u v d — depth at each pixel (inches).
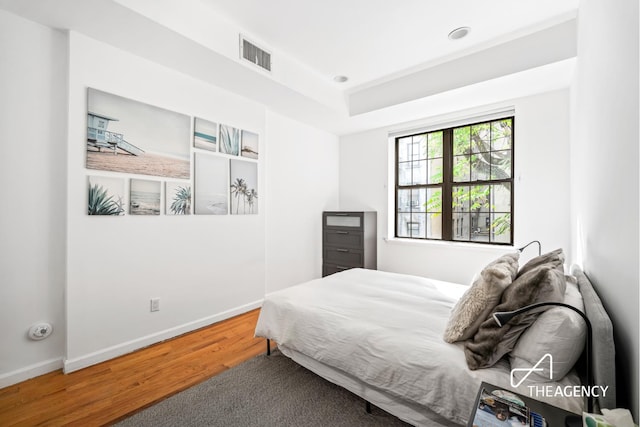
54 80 78.5
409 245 152.4
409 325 64.2
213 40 87.9
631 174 35.2
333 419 61.4
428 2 82.8
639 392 32.7
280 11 87.3
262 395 69.2
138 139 92.1
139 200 92.7
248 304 127.6
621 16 38.6
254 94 120.5
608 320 38.7
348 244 158.4
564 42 89.3
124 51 88.7
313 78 124.2
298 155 155.2
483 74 104.7
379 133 165.5
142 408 64.9
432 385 50.5
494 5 83.8
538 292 48.2
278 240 144.8
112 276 87.4
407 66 118.6
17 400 67.2
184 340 99.3
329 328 67.2
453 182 144.5
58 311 79.8
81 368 80.9
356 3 83.4
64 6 69.5
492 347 48.5
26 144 74.5
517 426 35.0
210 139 111.9
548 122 113.8
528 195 118.0
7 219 72.3
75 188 80.1
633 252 34.9
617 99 40.7
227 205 118.5
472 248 131.6
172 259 101.5
